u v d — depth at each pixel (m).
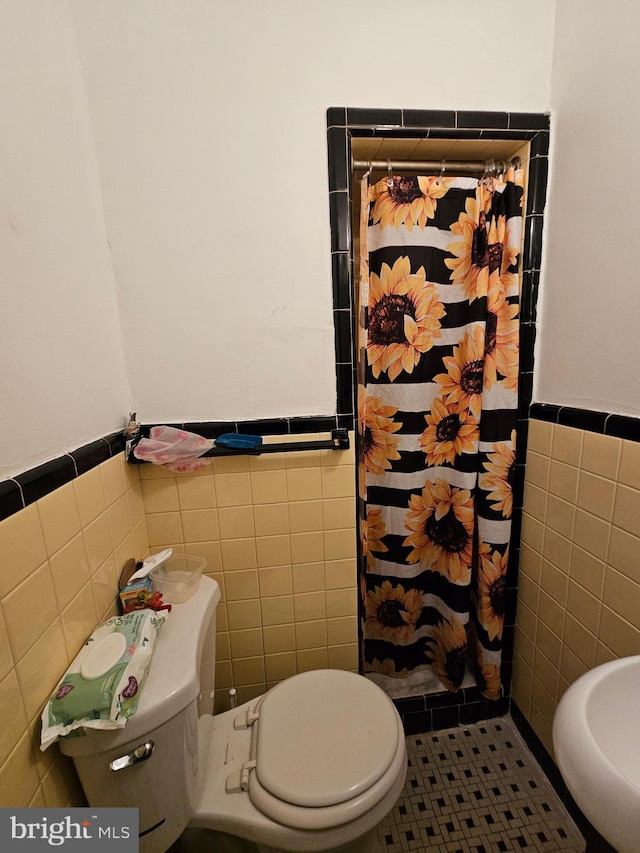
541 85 1.02
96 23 0.86
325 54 0.94
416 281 1.12
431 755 1.25
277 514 1.12
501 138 1.04
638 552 0.83
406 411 1.20
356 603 1.20
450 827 1.05
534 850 1.00
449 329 1.18
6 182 0.59
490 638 1.27
